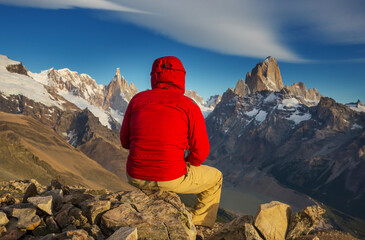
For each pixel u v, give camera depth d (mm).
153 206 3488
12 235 3199
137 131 3596
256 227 3672
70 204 3684
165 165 3541
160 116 3516
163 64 3748
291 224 3799
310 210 3723
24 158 82750
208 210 4477
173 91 3762
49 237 2969
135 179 3693
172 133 3500
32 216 3441
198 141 3664
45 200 3564
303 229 3729
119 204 3486
